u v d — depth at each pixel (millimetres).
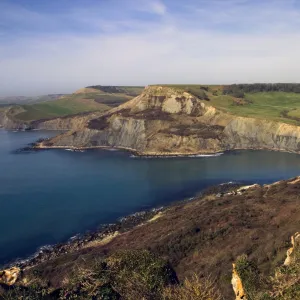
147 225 59812
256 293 20516
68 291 20766
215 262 35500
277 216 46094
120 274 20625
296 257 22641
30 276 28078
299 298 16703
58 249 56875
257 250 35000
